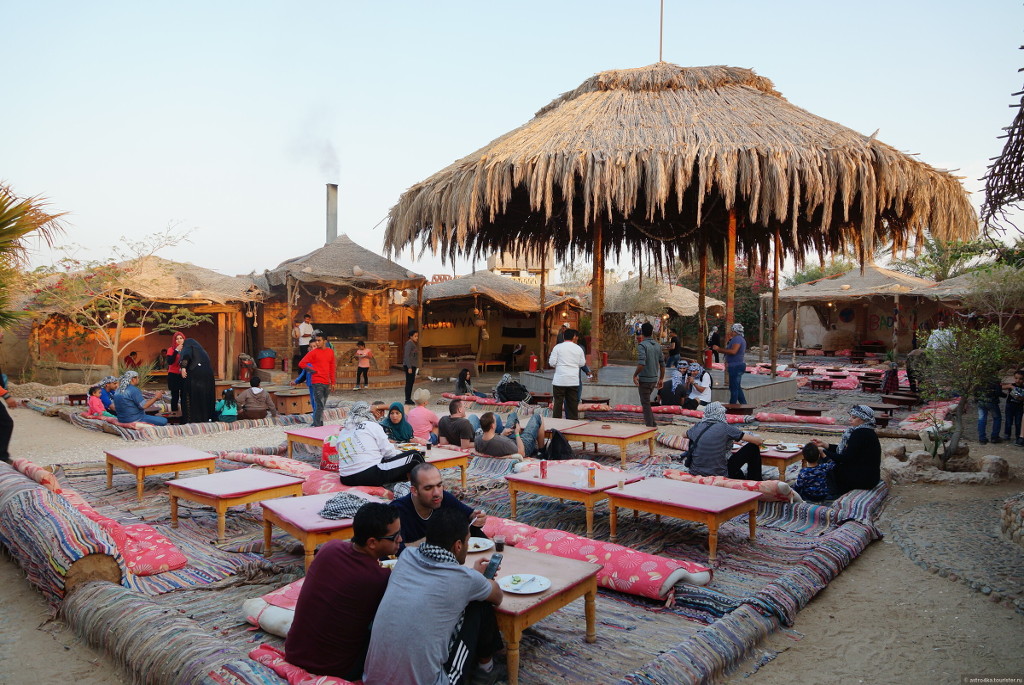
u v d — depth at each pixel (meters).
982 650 4.21
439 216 15.38
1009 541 6.14
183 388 12.63
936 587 5.25
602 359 23.19
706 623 4.48
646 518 6.90
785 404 16.55
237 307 22.38
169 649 3.63
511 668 3.58
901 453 9.55
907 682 3.83
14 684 3.76
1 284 9.29
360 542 3.39
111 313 19.56
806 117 14.75
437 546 3.33
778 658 4.13
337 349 22.33
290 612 4.12
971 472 8.73
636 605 4.78
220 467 9.09
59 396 16.91
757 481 7.32
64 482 8.39
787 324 43.12
